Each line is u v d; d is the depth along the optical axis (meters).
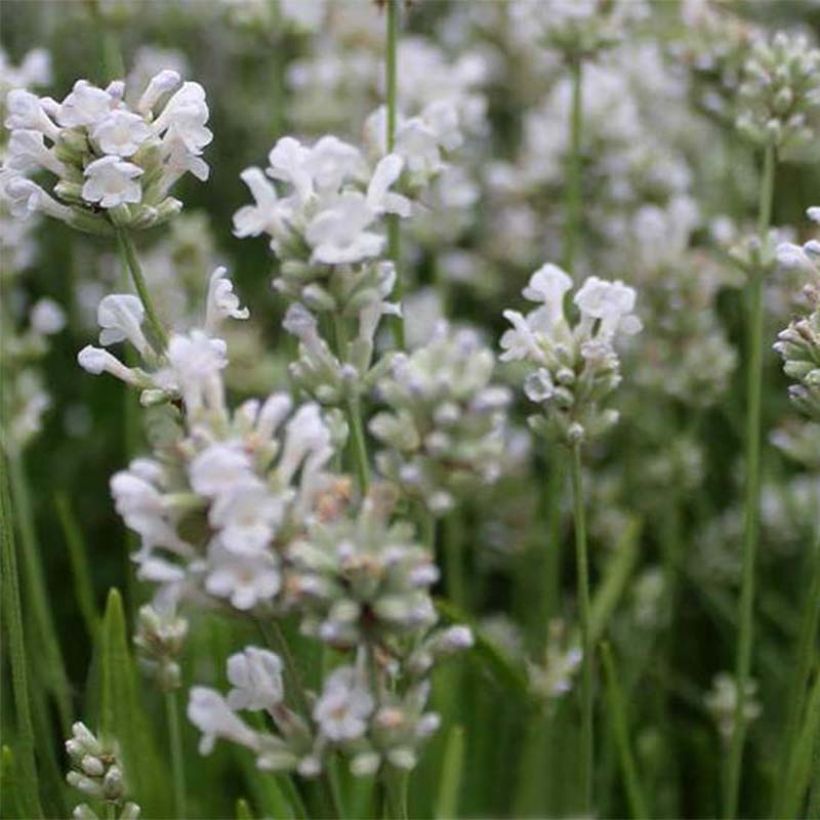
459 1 0.85
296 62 0.78
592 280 0.41
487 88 0.81
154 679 0.44
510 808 0.54
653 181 0.66
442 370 0.34
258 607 0.33
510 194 0.69
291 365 0.37
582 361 0.41
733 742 0.47
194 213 0.71
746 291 0.59
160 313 0.61
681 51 0.57
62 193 0.39
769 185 0.48
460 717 0.52
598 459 0.64
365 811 0.47
